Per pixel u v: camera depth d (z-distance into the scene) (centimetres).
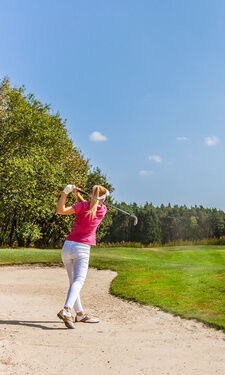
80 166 2653
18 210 2191
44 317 480
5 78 2156
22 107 2017
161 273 884
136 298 622
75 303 459
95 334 397
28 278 900
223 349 346
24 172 1842
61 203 428
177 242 2281
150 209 9762
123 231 8588
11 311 510
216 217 10606
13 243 2795
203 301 559
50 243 2769
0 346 320
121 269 995
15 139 1994
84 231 435
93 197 436
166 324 454
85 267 435
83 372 274
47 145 2166
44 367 279
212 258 1255
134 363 301
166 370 286
